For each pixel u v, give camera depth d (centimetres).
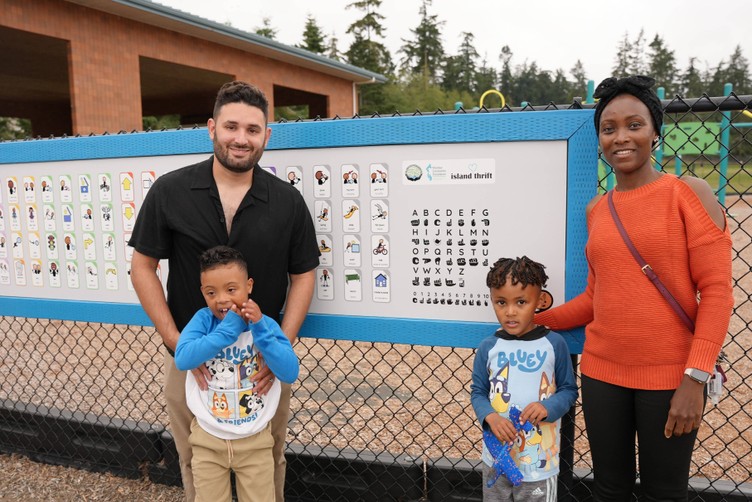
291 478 282
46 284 300
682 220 169
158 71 1412
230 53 1398
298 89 1653
